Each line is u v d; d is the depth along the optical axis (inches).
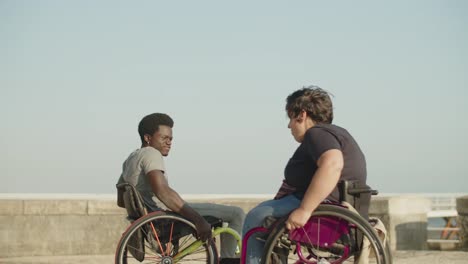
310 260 178.7
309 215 169.5
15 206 365.7
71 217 376.2
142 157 211.3
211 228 206.4
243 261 183.5
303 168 179.0
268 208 180.4
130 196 208.7
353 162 177.2
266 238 180.9
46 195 385.4
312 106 183.3
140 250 204.5
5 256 363.3
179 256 206.8
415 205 435.5
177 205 203.6
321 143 173.0
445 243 498.9
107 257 367.2
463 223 430.0
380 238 182.2
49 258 360.5
